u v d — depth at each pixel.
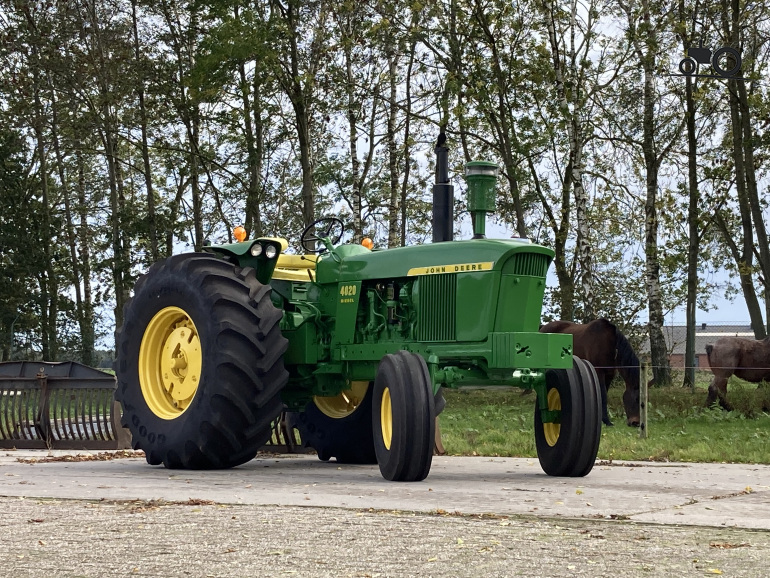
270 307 8.55
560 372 7.85
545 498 6.12
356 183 31.42
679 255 28.30
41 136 38.12
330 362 8.90
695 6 27.33
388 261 8.43
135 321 9.15
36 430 11.70
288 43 28.86
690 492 6.56
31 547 4.33
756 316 28.05
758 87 26.62
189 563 3.97
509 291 7.67
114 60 31.28
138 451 10.88
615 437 12.43
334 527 4.84
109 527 4.85
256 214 32.34
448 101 26.00
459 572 3.81
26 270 37.97
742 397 18.16
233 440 8.30
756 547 4.38
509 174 26.98
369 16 26.78
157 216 35.22
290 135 31.72
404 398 7.20
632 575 3.77
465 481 7.33
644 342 33.03
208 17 29.19
